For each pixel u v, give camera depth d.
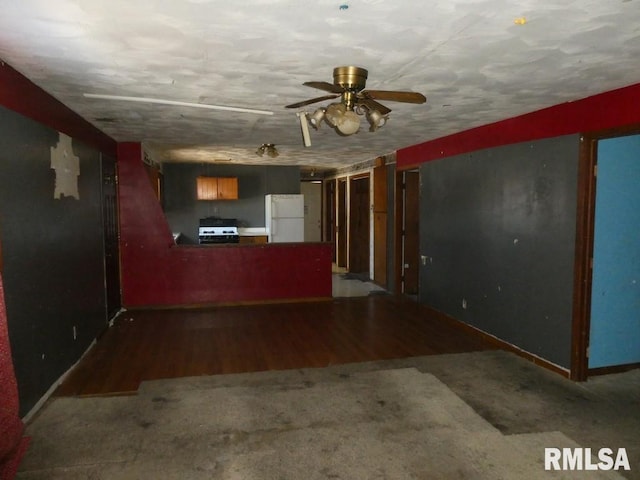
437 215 5.40
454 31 2.08
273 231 8.49
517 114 3.96
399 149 6.41
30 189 2.86
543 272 3.75
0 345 1.83
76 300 3.76
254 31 2.06
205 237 8.35
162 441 2.59
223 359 3.96
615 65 2.59
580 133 3.38
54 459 2.40
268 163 8.52
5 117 2.53
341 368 3.73
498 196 4.28
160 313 5.61
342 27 2.03
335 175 9.83
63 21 1.95
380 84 3.01
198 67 2.62
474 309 4.69
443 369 3.71
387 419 2.84
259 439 2.61
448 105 3.61
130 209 5.68
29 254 2.83
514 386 3.37
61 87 3.03
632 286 3.59
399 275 6.61
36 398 2.94
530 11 1.86
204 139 5.41
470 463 2.38
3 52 2.34
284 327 4.99
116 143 5.53
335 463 2.38
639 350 3.65
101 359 3.93
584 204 3.37
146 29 2.04
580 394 3.23
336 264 9.84
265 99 3.40
